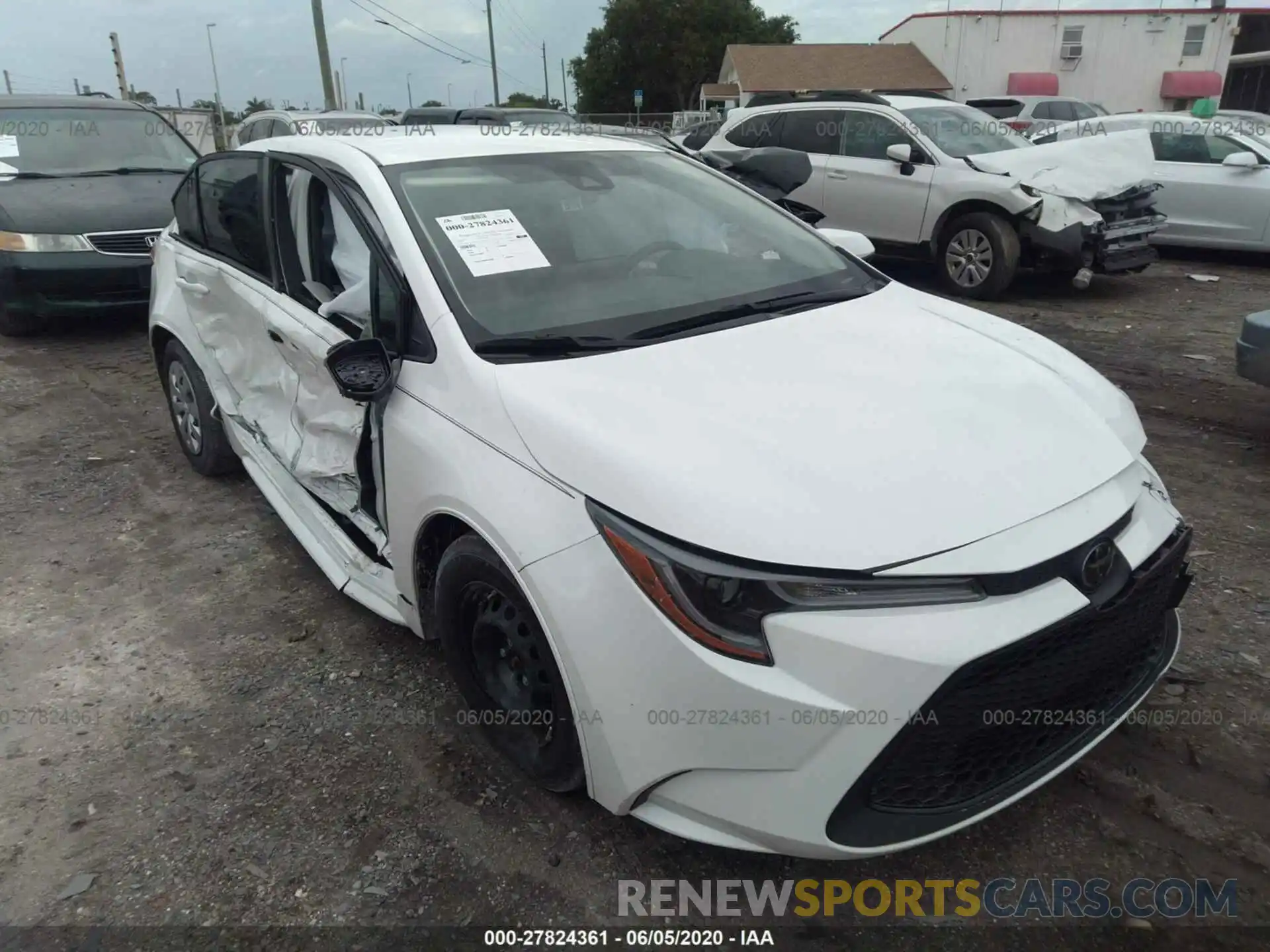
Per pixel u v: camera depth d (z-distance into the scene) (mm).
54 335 7773
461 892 2287
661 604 1973
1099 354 6516
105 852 2439
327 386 3094
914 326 2938
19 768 2756
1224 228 9562
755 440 2156
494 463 2324
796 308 2992
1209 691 2904
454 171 3119
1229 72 40375
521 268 2834
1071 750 2182
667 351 2584
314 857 2400
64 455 5172
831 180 9133
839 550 1915
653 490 2033
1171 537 2328
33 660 3295
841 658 1870
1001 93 39625
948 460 2129
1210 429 5031
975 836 2422
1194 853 2338
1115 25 38062
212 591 3732
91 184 7711
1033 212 7879
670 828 2105
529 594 2168
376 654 3270
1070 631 2002
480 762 2715
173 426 5551
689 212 3400
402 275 2746
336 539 3400
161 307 4523
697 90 56281
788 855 2002
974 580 1934
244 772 2711
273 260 3492
